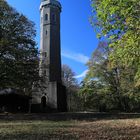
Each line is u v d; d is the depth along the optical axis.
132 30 13.31
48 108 63.03
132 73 46.66
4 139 15.40
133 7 12.84
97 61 60.72
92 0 14.80
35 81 47.22
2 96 60.38
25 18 46.88
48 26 68.81
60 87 65.19
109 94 60.44
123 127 20.77
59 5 71.56
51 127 22.31
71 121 31.70
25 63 44.41
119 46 14.29
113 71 57.81
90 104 64.56
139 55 13.85
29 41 45.69
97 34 14.78
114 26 13.99
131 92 52.81
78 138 15.53
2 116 40.62
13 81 43.53
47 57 66.38
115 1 13.02
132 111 60.84
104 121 29.58
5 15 44.50
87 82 61.91
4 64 42.22
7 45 42.44
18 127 22.70
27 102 63.75
